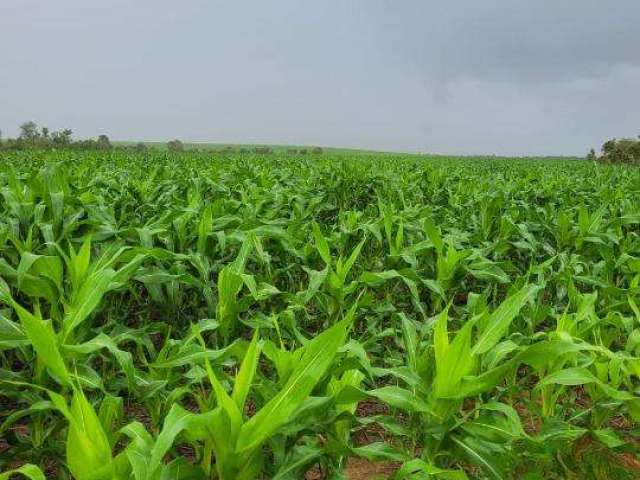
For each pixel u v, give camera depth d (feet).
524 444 9.05
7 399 13.35
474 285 20.95
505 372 8.02
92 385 9.12
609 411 10.61
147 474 5.89
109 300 16.15
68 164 47.06
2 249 14.46
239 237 16.65
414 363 9.98
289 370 7.98
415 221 22.91
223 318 12.41
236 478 7.04
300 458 7.78
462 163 113.09
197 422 6.26
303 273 20.56
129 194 26.78
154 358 12.25
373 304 16.35
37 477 6.35
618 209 32.58
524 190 39.32
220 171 45.65
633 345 11.19
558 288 18.03
